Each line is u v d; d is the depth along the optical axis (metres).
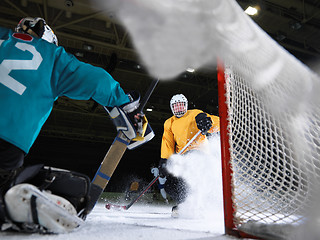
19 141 0.88
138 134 1.23
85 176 0.95
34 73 0.96
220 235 0.96
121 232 0.91
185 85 14.00
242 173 1.04
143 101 1.29
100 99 1.12
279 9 9.23
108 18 9.55
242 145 1.09
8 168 0.87
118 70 12.14
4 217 0.77
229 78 1.26
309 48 10.85
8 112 0.88
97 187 1.08
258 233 0.83
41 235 0.81
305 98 1.28
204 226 1.44
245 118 1.19
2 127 0.86
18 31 1.15
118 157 1.14
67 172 0.94
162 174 2.98
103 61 12.13
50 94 1.00
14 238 0.76
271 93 1.35
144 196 9.93
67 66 1.06
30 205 0.75
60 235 0.82
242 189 1.01
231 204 1.00
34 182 0.91
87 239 0.77
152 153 19.41
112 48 11.16
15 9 9.06
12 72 0.92
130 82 13.65
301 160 1.03
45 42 1.06
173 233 0.95
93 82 1.08
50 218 0.79
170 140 3.11
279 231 0.78
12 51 0.95
